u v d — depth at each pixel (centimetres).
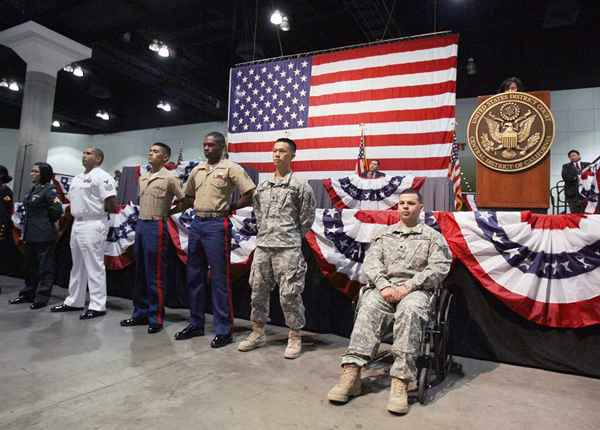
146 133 1811
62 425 176
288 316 290
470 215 304
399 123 529
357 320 232
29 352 271
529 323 281
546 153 352
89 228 384
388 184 465
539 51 1126
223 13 1109
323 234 349
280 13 947
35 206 415
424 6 1030
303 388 226
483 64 1183
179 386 222
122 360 262
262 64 624
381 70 547
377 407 207
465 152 1193
